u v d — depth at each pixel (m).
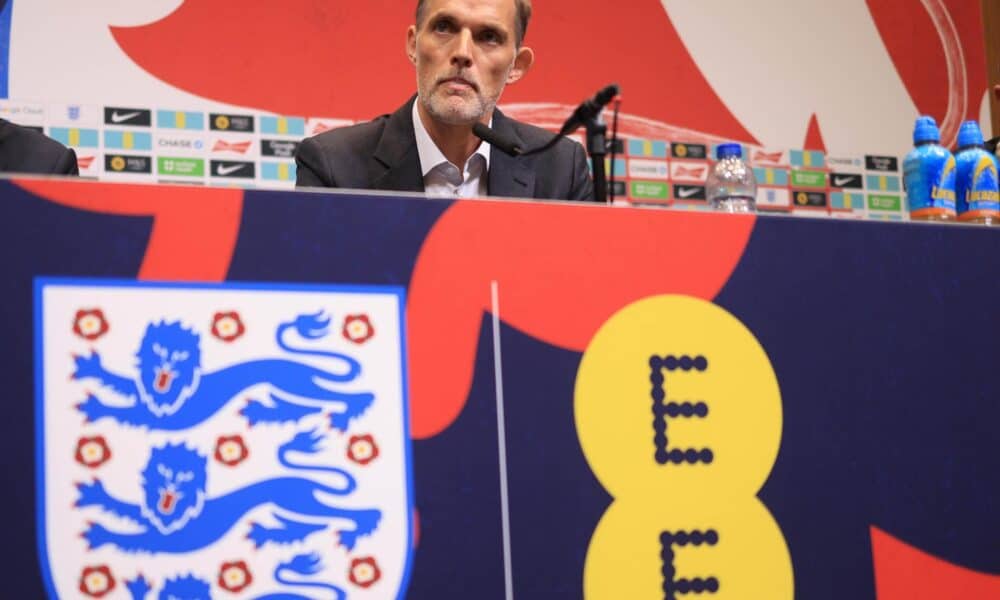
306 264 1.25
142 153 3.01
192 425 1.18
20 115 2.93
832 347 1.41
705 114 3.54
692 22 3.57
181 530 1.16
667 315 1.36
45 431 1.14
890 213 3.69
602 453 1.31
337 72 3.19
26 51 2.96
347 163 2.09
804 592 1.35
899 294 1.46
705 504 1.33
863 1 3.75
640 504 1.31
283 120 3.13
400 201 1.29
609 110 3.45
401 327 1.26
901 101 3.74
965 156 1.86
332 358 1.24
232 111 3.09
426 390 1.26
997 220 1.83
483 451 1.27
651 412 1.33
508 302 1.31
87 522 1.14
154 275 1.20
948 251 1.49
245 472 1.19
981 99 3.81
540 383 1.30
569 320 1.32
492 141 1.67
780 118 3.62
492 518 1.26
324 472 1.21
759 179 3.57
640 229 1.37
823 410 1.40
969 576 1.42
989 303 1.50
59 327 1.16
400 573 1.22
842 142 3.67
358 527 1.21
